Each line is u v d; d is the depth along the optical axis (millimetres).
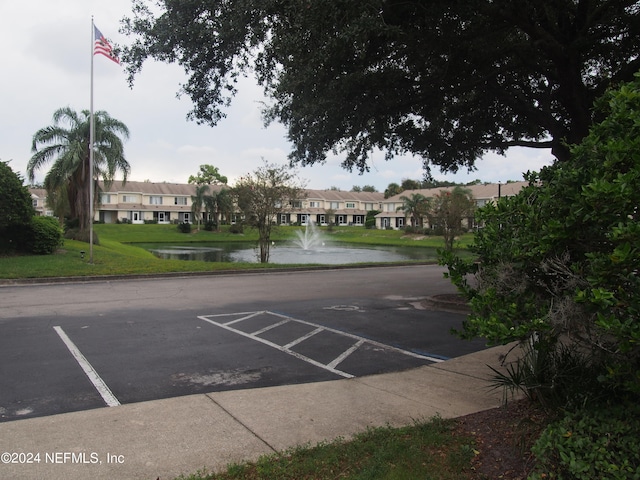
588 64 13562
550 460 3312
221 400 5109
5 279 15484
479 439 4074
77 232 30875
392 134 14625
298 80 9703
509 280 3826
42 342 7738
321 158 14016
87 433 4203
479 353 7363
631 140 3107
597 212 3121
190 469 3586
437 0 9477
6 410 4820
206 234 66125
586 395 3945
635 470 2965
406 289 15031
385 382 5863
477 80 11750
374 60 10711
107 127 29672
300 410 4844
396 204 89062
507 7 9781
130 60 11023
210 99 12078
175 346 7590
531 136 15492
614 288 3031
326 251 42656
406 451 3809
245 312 10711
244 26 9789
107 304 11602
